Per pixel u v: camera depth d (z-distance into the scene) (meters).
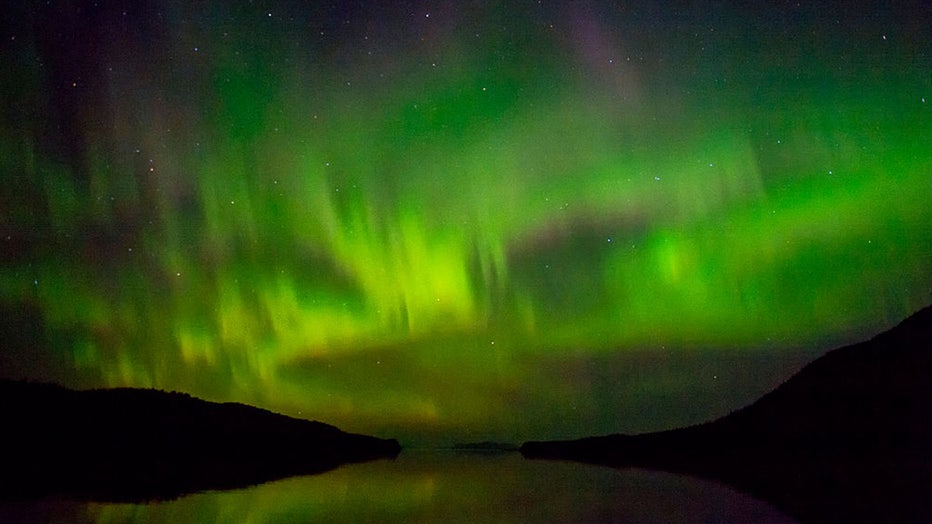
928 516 11.63
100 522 10.92
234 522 11.27
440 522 11.44
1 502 13.78
